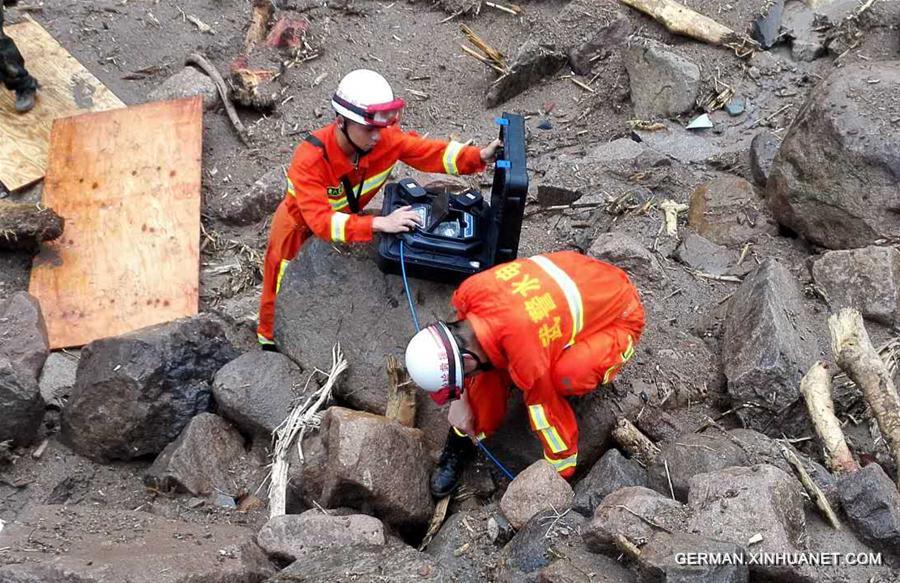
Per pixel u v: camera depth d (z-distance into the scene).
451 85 8.05
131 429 4.89
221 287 6.58
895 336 5.01
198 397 5.08
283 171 7.14
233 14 8.70
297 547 4.13
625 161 6.63
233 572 3.86
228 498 4.74
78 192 6.94
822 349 4.98
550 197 6.51
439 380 3.99
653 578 3.54
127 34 8.47
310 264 5.16
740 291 5.16
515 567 3.93
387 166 5.00
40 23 8.47
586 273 4.26
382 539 4.17
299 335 5.13
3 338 5.54
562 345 4.11
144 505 4.75
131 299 6.33
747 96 7.07
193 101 7.47
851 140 5.32
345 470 4.33
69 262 6.53
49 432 5.17
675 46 7.54
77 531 4.14
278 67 8.04
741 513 3.69
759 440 4.41
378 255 4.85
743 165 6.52
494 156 4.82
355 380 5.01
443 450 4.68
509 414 4.79
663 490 4.23
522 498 4.15
